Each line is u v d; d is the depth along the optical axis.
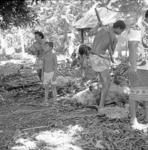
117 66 8.35
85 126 4.93
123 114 5.27
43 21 29.25
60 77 8.81
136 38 4.25
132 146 4.01
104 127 4.78
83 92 6.68
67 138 4.46
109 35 5.70
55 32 30.64
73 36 27.67
